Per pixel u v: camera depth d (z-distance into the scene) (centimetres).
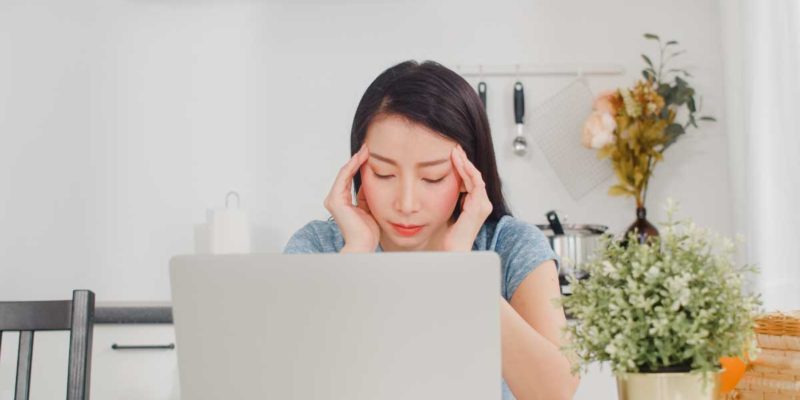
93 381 221
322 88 270
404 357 84
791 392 99
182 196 267
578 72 265
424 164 128
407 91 128
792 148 205
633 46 266
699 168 261
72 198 265
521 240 136
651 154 249
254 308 84
